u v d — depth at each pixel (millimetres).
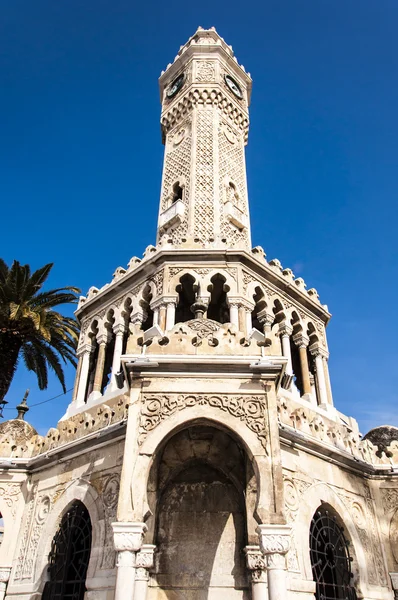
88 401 20734
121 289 22828
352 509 15430
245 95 31188
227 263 20969
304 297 23516
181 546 12781
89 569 12695
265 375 10859
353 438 17203
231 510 13219
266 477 9664
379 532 16000
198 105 27875
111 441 14305
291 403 19172
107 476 13875
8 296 25016
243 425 10305
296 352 24062
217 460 13383
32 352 27109
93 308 23984
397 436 20234
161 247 21453
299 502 13609
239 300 20078
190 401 10570
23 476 17156
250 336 14609
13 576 15125
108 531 12891
